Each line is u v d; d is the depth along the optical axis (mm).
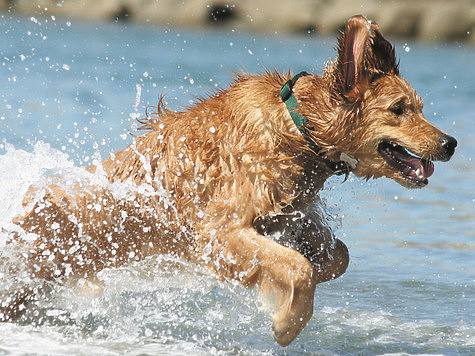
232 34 79125
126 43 57625
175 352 9117
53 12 93125
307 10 81750
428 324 10273
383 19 73875
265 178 8859
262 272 8781
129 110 24891
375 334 9906
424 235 14727
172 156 9570
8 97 26734
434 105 30031
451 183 19328
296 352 9281
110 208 9750
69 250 9859
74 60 41000
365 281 12180
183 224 9516
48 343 9227
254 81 9406
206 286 10328
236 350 9320
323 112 8758
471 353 9203
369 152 8820
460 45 69438
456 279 12234
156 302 11125
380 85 8680
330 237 10086
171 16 88812
